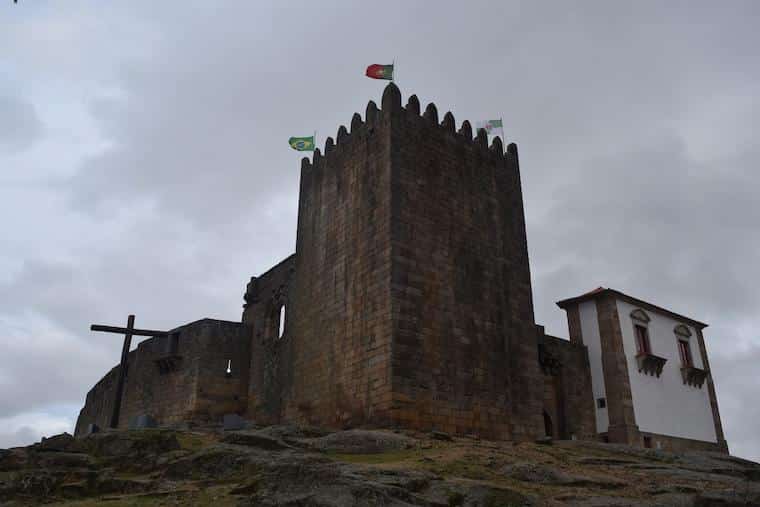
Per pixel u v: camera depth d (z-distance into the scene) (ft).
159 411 132.77
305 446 65.00
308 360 102.83
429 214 94.99
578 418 135.13
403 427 80.28
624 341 141.38
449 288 92.68
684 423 146.00
